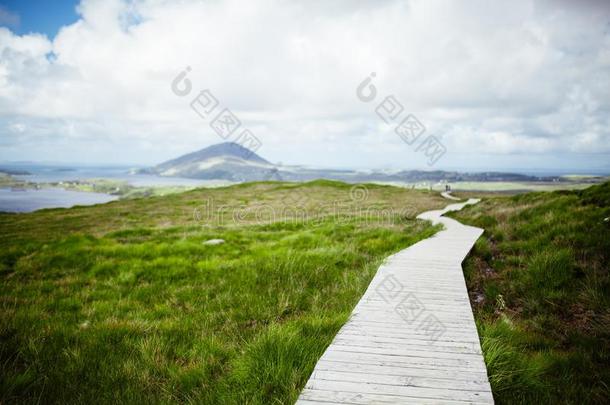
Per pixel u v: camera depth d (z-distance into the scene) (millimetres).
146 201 55031
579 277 8906
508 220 16547
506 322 6910
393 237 16156
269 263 11117
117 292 9539
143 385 5207
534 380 4973
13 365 5695
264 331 6395
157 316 8039
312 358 5320
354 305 7977
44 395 4926
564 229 11625
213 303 8680
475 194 70312
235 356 5910
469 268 11328
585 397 4871
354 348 5641
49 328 7094
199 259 12812
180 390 5113
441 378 4820
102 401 4734
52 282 10438
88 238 15680
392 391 4512
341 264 11867
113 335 6738
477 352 5559
